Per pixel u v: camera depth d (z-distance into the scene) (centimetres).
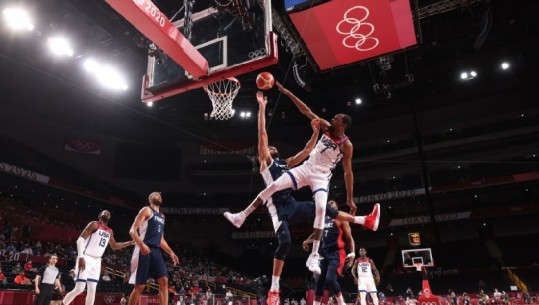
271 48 696
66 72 2245
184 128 3206
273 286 368
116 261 2253
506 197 3156
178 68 795
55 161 2930
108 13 1639
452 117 3114
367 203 3278
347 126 400
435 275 3052
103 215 653
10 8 1598
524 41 2355
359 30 1011
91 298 616
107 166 3206
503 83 2731
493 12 2000
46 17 1711
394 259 3388
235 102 2969
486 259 3081
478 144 3008
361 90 2888
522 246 3075
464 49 2433
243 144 3444
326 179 395
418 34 1046
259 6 736
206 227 3728
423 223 3162
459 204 3272
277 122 3203
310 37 1045
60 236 2497
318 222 371
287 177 390
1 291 1119
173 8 1307
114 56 2034
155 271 514
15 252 1748
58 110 2788
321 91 2889
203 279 2566
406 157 3203
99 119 3000
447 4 1452
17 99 2573
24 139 2773
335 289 532
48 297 869
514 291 2620
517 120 2897
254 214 3556
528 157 2989
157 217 538
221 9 736
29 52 2039
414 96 2920
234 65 723
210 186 3581
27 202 2647
